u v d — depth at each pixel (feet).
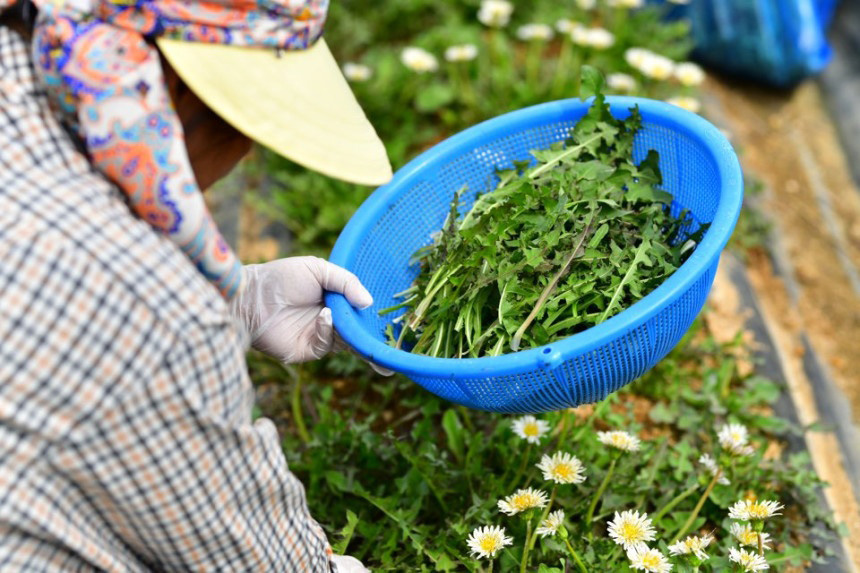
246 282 6.16
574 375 5.33
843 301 10.74
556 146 7.16
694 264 5.24
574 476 6.59
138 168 4.03
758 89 14.89
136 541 4.59
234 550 4.67
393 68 13.03
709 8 14.08
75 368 3.90
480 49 13.52
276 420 8.75
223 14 4.09
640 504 7.32
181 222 4.16
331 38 13.89
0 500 4.04
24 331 3.83
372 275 6.75
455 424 7.77
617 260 6.30
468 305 6.40
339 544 6.85
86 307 3.87
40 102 4.04
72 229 3.87
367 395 8.93
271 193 11.64
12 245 3.81
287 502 4.88
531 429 7.00
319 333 6.30
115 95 3.93
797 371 9.70
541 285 6.38
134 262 3.96
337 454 7.88
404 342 6.65
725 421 8.43
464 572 6.89
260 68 4.23
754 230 11.21
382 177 4.63
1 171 3.90
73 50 3.92
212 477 4.39
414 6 14.49
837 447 8.82
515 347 6.07
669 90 13.25
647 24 14.14
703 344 9.17
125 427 4.06
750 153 13.30
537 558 6.80
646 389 8.75
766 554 7.13
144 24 3.96
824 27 15.47
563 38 14.39
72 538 4.28
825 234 11.82
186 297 4.08
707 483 7.43
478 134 7.15
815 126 14.07
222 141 4.64
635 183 6.76
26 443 4.02
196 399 4.16
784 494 7.82
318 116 4.42
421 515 7.41
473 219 6.93
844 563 7.36
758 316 9.89
